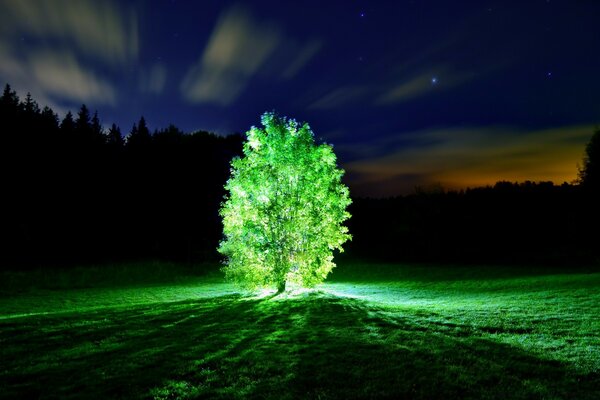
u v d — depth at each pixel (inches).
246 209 825.5
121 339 454.0
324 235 815.1
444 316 552.4
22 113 2586.1
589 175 1835.6
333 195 823.1
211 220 2504.9
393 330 469.4
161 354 395.9
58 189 2378.2
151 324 531.8
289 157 816.3
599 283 893.8
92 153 2652.6
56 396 308.0
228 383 327.9
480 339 424.5
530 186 2057.1
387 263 1851.6
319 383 323.0
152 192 2500.0
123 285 1304.1
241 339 446.0
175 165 2586.1
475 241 2028.8
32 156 2395.4
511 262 1696.6
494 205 2066.9
